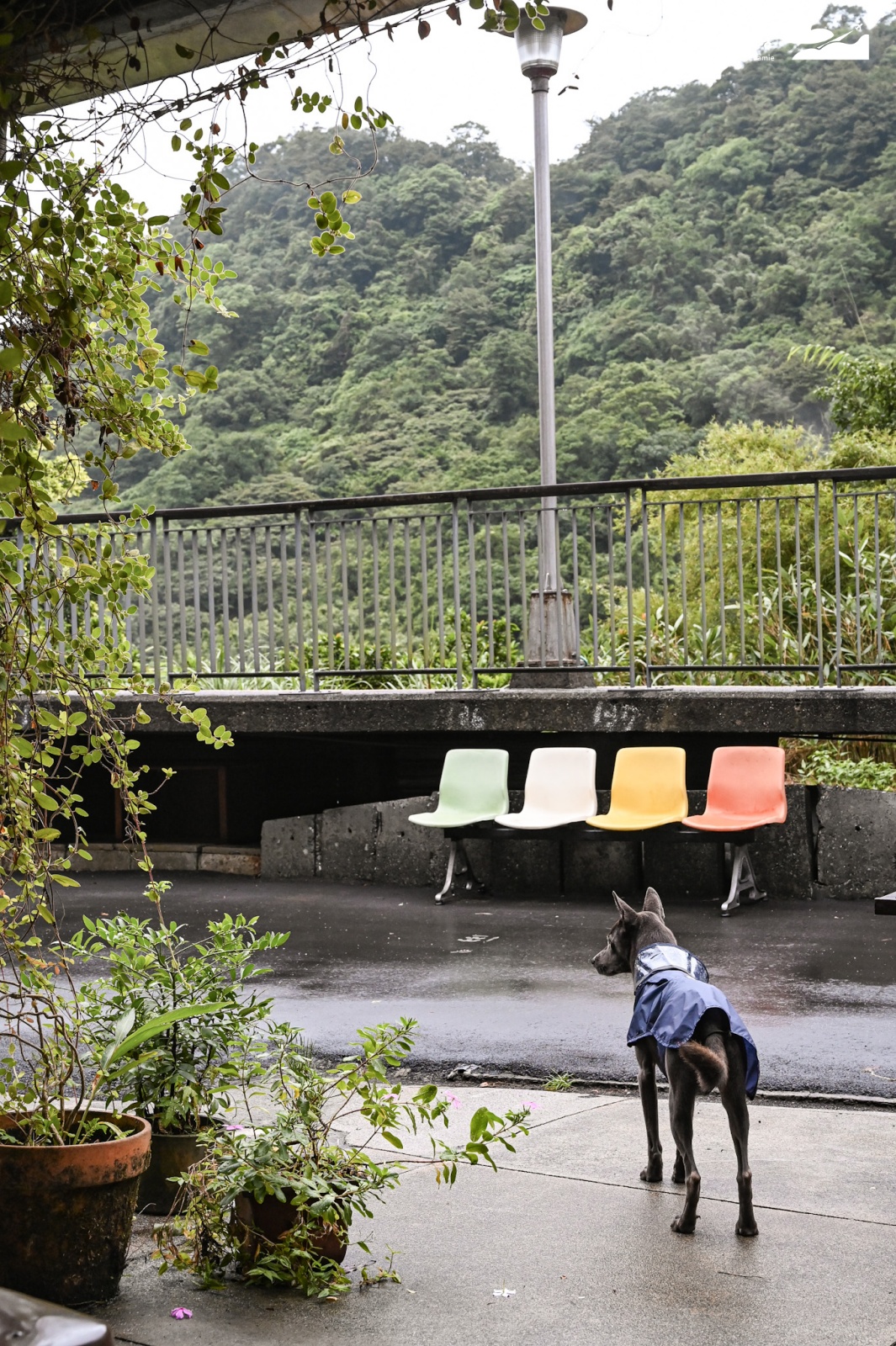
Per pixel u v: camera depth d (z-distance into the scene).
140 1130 3.89
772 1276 3.73
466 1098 5.66
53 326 3.75
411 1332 3.44
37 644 4.05
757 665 10.20
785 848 10.06
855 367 19.98
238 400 50.25
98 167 3.76
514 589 28.66
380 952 8.63
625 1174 4.63
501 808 10.58
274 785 13.04
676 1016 4.09
